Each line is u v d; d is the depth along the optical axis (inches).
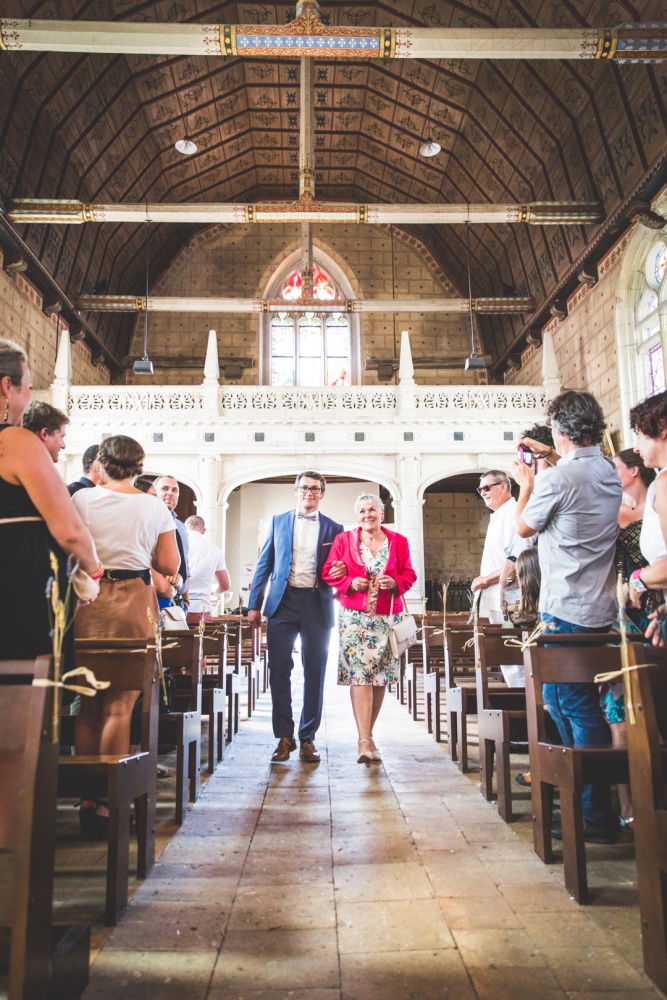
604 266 670.5
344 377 972.6
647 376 621.3
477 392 722.2
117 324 927.7
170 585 170.6
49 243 684.1
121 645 129.7
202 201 944.9
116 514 144.6
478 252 896.9
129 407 700.7
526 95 650.8
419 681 350.3
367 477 705.6
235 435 700.0
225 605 676.1
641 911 86.4
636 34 426.0
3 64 524.7
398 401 717.3
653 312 606.5
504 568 200.8
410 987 82.3
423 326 989.2
